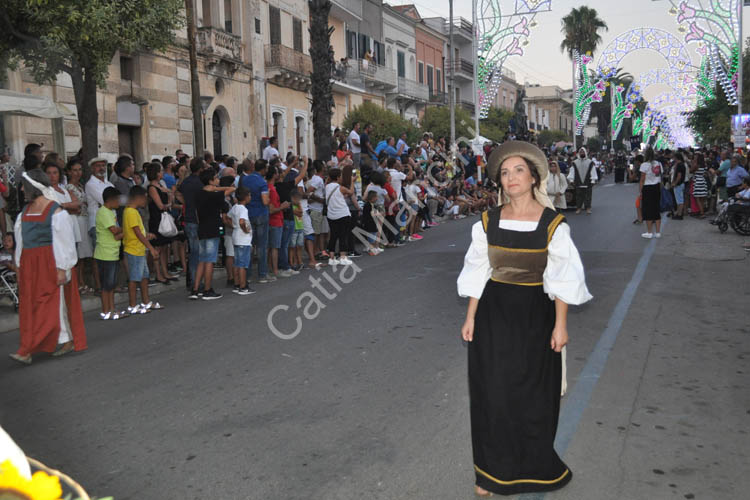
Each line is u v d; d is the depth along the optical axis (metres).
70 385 5.40
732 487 3.36
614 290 8.46
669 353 5.72
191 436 4.20
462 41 50.44
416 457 3.79
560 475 3.32
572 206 19.72
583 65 40.44
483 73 24.12
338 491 3.41
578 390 4.80
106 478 3.65
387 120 29.88
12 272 8.48
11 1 9.86
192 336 6.89
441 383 5.08
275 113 27.41
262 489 3.46
